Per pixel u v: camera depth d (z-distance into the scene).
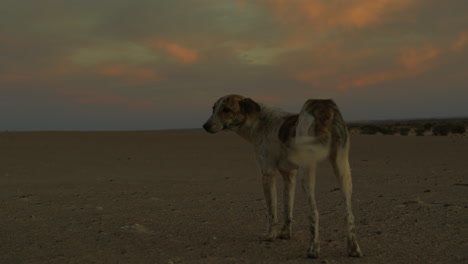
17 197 8.76
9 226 6.03
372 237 5.47
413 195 9.04
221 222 6.50
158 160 18.23
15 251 4.74
